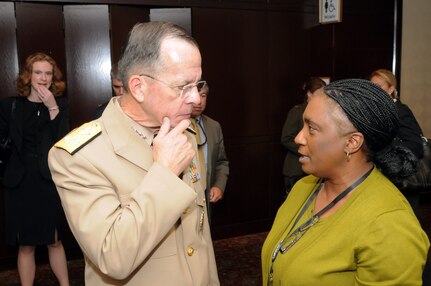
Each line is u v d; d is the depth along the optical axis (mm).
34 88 2717
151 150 1163
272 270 1273
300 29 4160
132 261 1006
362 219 1087
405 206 1104
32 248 2842
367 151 1133
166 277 1136
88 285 1192
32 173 2729
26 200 2734
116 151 1108
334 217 1150
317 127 1128
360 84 1112
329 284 1119
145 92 1069
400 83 4719
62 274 2896
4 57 3252
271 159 4176
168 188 1038
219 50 3844
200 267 1207
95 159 1087
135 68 1063
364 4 4426
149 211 1014
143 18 3615
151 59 1039
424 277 1376
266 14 3996
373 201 1103
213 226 4008
